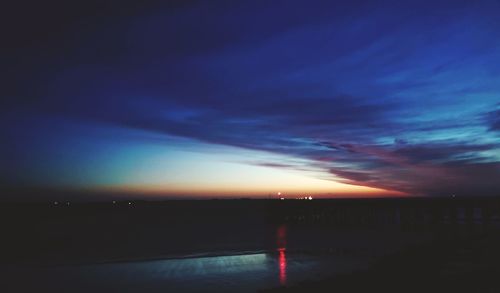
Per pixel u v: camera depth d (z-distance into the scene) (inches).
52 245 1139.9
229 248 977.5
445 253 522.3
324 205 1685.5
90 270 680.4
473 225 1305.4
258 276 601.9
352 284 413.1
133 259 801.6
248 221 2369.6
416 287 369.4
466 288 346.3
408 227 1411.2
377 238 1141.1
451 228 1300.4
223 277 600.7
